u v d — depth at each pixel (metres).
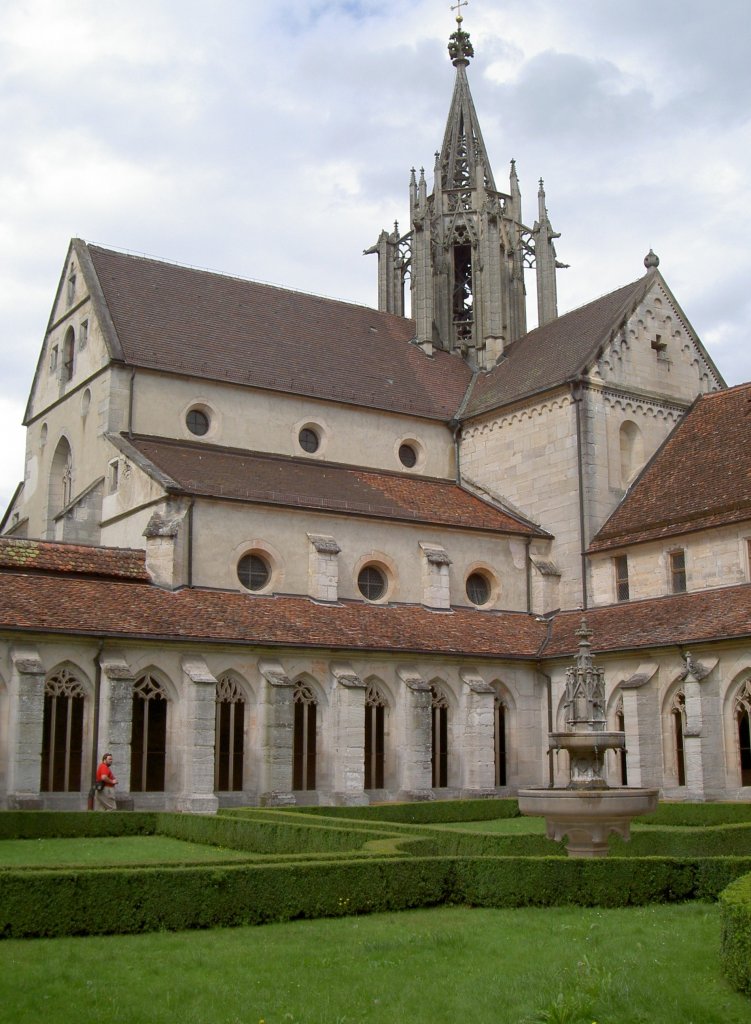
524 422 58.25
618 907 22.19
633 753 45.28
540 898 22.20
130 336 53.66
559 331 62.41
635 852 28.17
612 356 56.56
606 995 14.88
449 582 53.06
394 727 47.44
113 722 40.09
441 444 62.22
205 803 41.28
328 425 57.97
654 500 52.91
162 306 56.94
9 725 38.78
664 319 59.31
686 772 43.28
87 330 55.41
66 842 34.19
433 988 15.43
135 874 19.83
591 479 54.59
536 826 39.94
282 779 42.97
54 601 41.56
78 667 40.72
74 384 55.88
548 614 54.78
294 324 61.97
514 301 69.69
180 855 30.12
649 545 50.91
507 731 50.91
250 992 15.16
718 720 43.41
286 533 49.31
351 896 21.56
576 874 22.39
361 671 46.81
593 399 55.53
